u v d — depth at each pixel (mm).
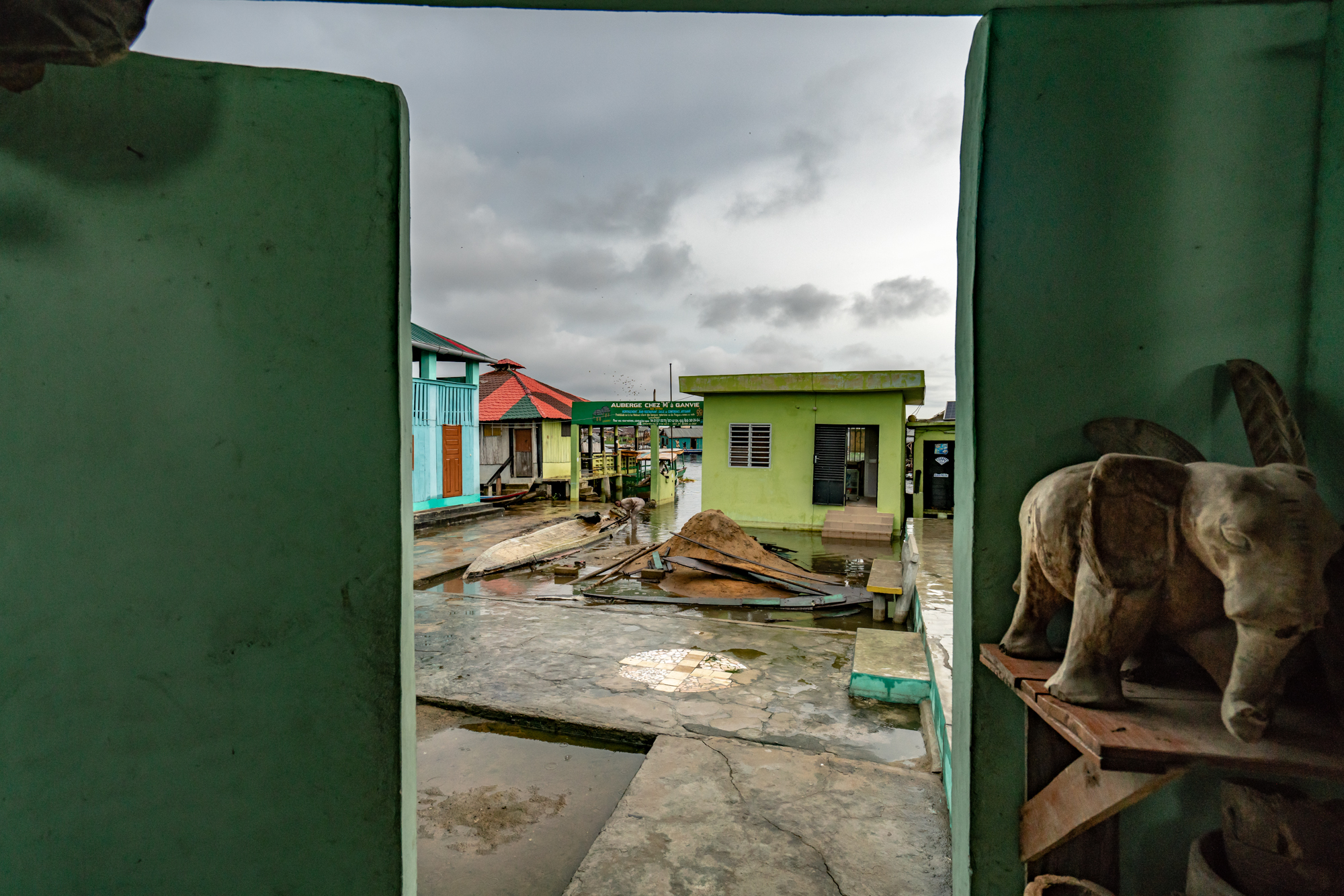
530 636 5938
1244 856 1163
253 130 1526
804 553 11992
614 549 12453
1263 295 1438
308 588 1581
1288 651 928
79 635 1543
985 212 1523
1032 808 1438
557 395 27078
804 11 1563
